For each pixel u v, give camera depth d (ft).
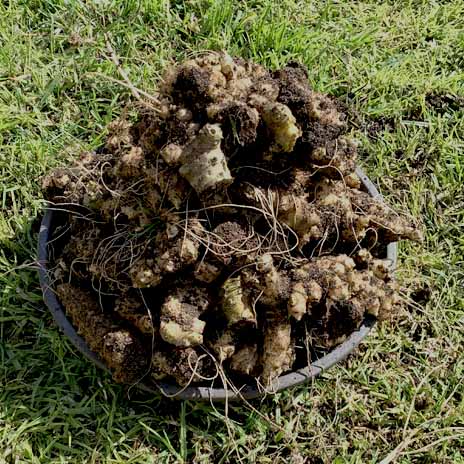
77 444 4.19
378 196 4.52
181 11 5.58
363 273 4.23
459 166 5.21
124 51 5.33
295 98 3.93
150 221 4.09
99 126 5.03
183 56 5.36
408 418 4.41
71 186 4.29
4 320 4.44
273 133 3.88
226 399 4.04
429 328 4.75
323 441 4.35
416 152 5.29
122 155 4.17
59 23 5.39
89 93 5.18
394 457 4.32
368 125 5.34
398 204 5.09
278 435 4.30
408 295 4.79
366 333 4.25
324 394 4.46
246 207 4.00
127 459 4.19
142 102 4.10
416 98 5.46
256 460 4.26
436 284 4.85
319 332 4.16
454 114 5.41
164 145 3.95
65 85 5.18
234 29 5.50
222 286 4.02
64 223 4.42
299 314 3.98
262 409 4.36
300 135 3.94
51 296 4.21
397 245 4.84
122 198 4.13
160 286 4.07
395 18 5.83
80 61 5.24
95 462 4.16
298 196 4.08
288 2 5.68
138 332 4.10
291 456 4.29
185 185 3.96
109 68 5.21
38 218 4.72
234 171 3.99
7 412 4.22
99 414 4.27
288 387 4.13
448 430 4.42
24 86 5.14
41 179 4.79
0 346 4.40
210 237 3.97
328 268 4.12
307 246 4.23
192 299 4.00
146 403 4.31
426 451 4.38
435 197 5.15
